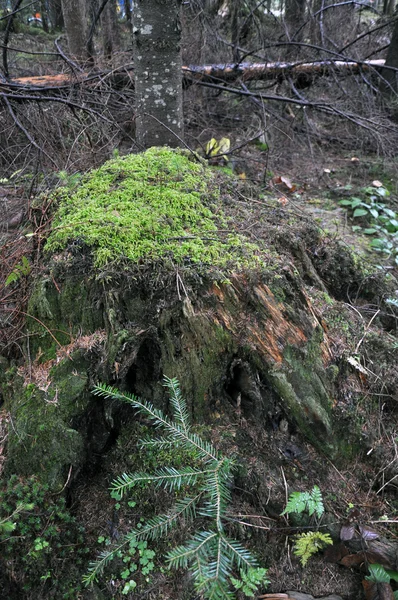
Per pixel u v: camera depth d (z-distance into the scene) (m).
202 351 1.89
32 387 1.92
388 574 1.73
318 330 2.02
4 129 4.14
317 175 5.06
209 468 1.63
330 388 1.98
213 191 2.54
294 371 1.92
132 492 1.85
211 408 1.98
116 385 1.92
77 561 1.70
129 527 1.79
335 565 1.80
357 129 5.78
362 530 1.79
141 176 2.44
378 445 1.98
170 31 3.09
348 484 1.92
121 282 1.89
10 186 3.71
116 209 2.18
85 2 7.32
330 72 6.14
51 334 2.04
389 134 5.40
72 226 2.08
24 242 2.39
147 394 2.02
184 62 6.12
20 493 1.71
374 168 5.33
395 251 3.67
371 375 2.11
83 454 1.89
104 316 1.92
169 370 1.92
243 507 1.82
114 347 1.83
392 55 6.25
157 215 2.15
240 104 6.27
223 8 8.11
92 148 3.55
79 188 2.40
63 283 1.99
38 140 3.97
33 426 1.83
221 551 1.39
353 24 7.68
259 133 5.37
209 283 1.91
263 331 1.91
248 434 1.95
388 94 6.21
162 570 1.71
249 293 1.92
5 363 2.16
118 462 1.94
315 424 1.92
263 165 5.21
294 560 1.78
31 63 7.50
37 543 1.65
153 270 1.91
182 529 1.75
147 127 3.37
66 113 4.23
